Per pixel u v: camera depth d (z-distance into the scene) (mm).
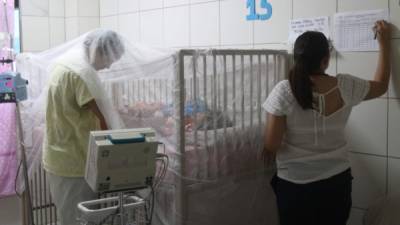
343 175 1800
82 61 2008
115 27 3691
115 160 1470
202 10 2924
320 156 1780
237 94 2088
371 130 2150
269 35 2527
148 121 2061
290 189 1818
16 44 3609
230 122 2072
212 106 1979
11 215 3303
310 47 1715
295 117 1766
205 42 2928
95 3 3812
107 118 2008
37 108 2402
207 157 1976
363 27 2111
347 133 2242
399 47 2008
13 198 3535
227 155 2061
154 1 3293
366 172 2189
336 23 2211
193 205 1947
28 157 2506
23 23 3625
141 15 3422
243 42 2682
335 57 2230
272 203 2283
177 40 3141
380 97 2102
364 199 2205
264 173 2223
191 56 1888
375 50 2074
